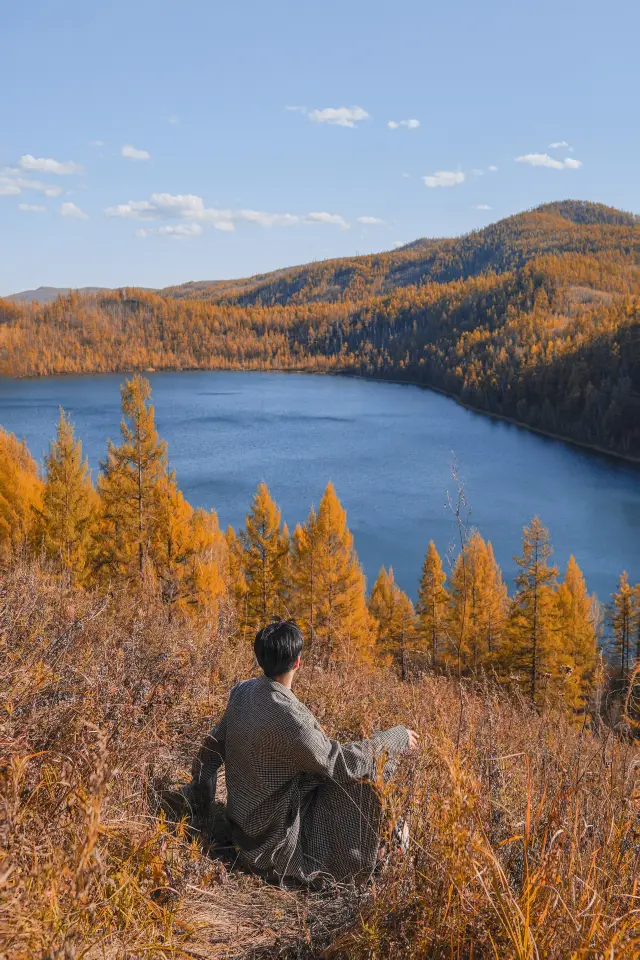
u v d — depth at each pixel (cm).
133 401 2112
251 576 3166
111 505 2155
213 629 463
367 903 178
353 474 9275
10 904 128
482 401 17062
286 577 3159
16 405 16712
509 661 2888
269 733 223
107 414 14650
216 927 181
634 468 10338
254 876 215
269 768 224
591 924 135
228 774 234
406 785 206
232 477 8956
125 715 229
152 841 180
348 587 2994
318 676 445
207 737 247
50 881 141
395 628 3534
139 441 2134
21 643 271
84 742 183
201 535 2275
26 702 210
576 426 12675
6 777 165
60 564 643
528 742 264
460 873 146
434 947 146
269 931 181
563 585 3506
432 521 6944
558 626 2977
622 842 167
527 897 141
